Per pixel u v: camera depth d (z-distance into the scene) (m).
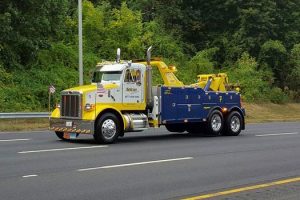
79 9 25.45
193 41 49.44
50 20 31.89
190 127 21.44
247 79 43.31
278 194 8.91
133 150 15.10
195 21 48.69
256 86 43.31
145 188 9.29
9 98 27.81
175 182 9.91
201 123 20.73
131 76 18.14
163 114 18.98
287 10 49.81
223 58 47.81
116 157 13.41
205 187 9.48
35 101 28.91
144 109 18.55
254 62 44.72
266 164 12.54
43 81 30.53
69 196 8.52
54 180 9.92
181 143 17.47
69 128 17.25
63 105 17.50
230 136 20.80
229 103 21.33
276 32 48.72
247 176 10.73
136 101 18.23
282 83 49.09
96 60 34.81
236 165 12.30
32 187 9.20
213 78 21.45
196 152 14.83
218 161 12.97
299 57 47.62
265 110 41.22
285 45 49.19
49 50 32.91
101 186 9.39
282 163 12.74
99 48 36.94
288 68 48.25
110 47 36.88
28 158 13.02
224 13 48.88
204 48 48.12
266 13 46.69
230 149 15.74
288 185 9.77
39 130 22.89
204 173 11.05
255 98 43.22
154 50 40.81
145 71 18.64
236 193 8.97
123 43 37.56
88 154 13.98
